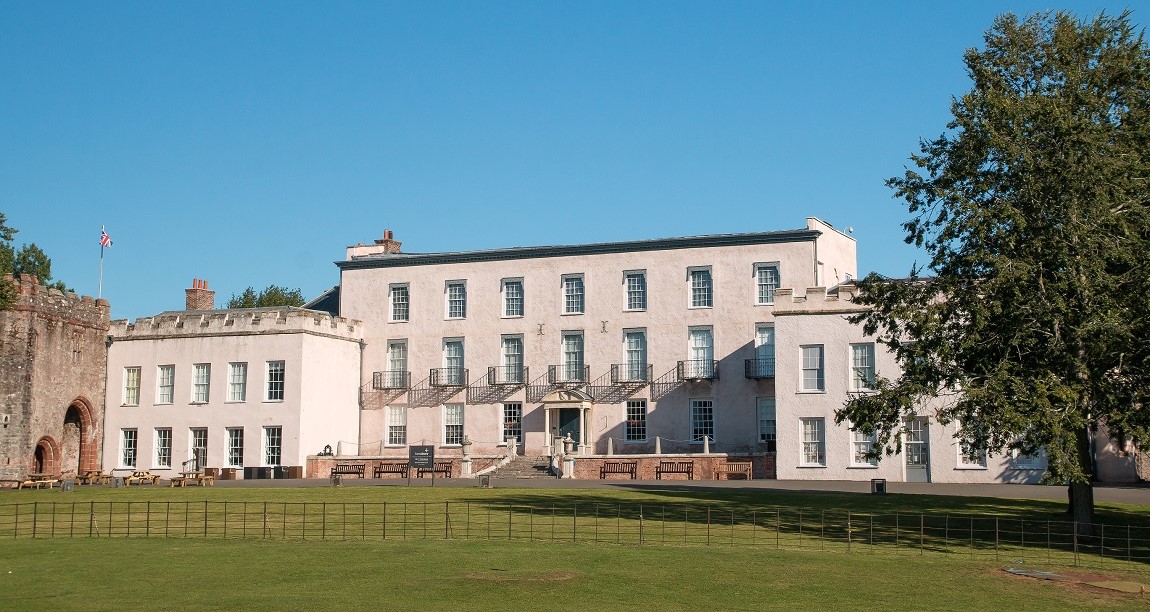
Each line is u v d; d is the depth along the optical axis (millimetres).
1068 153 31391
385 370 68875
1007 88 34625
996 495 43469
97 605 22469
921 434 52219
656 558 27516
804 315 54844
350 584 24453
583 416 63656
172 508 40469
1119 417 30250
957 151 33531
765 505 39062
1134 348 30484
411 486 49062
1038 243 31344
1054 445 29562
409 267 69312
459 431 67062
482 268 67812
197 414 65688
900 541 31062
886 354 53094
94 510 40250
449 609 22016
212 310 72000
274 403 64188
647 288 64375
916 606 22406
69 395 64250
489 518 35500
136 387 67250
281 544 30297
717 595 23328
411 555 28109
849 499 41312
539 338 66125
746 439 61375
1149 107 33406
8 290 57875
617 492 44281
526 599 22906
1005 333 31969
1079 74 33281
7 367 59188
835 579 24984
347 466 62875
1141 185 31562
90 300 66750
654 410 63281
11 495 47656
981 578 25219
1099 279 30578
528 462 60344
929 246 34094
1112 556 28906
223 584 24578
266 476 62781
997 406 30438
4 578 25531
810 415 54094
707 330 62938
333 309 73875
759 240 62344
